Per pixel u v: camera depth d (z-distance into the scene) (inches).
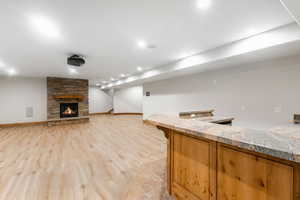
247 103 144.1
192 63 148.0
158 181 84.0
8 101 258.8
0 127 248.1
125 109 433.4
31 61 165.0
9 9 71.1
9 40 107.4
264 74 132.2
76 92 291.3
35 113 277.9
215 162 46.4
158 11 75.2
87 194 72.7
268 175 34.0
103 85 398.3
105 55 144.6
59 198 69.6
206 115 115.3
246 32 98.0
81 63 144.6
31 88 275.1
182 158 59.7
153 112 267.0
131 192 74.1
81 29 92.8
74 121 280.8
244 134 35.9
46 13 75.5
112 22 85.2
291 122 115.2
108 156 120.4
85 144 152.4
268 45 95.6
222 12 75.7
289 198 30.5
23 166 102.2
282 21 84.4
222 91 164.2
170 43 115.7
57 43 114.0
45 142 159.3
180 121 56.8
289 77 118.5
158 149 137.3
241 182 39.6
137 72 232.8
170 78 231.6
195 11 75.1
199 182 52.2
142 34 100.6
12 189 76.2
